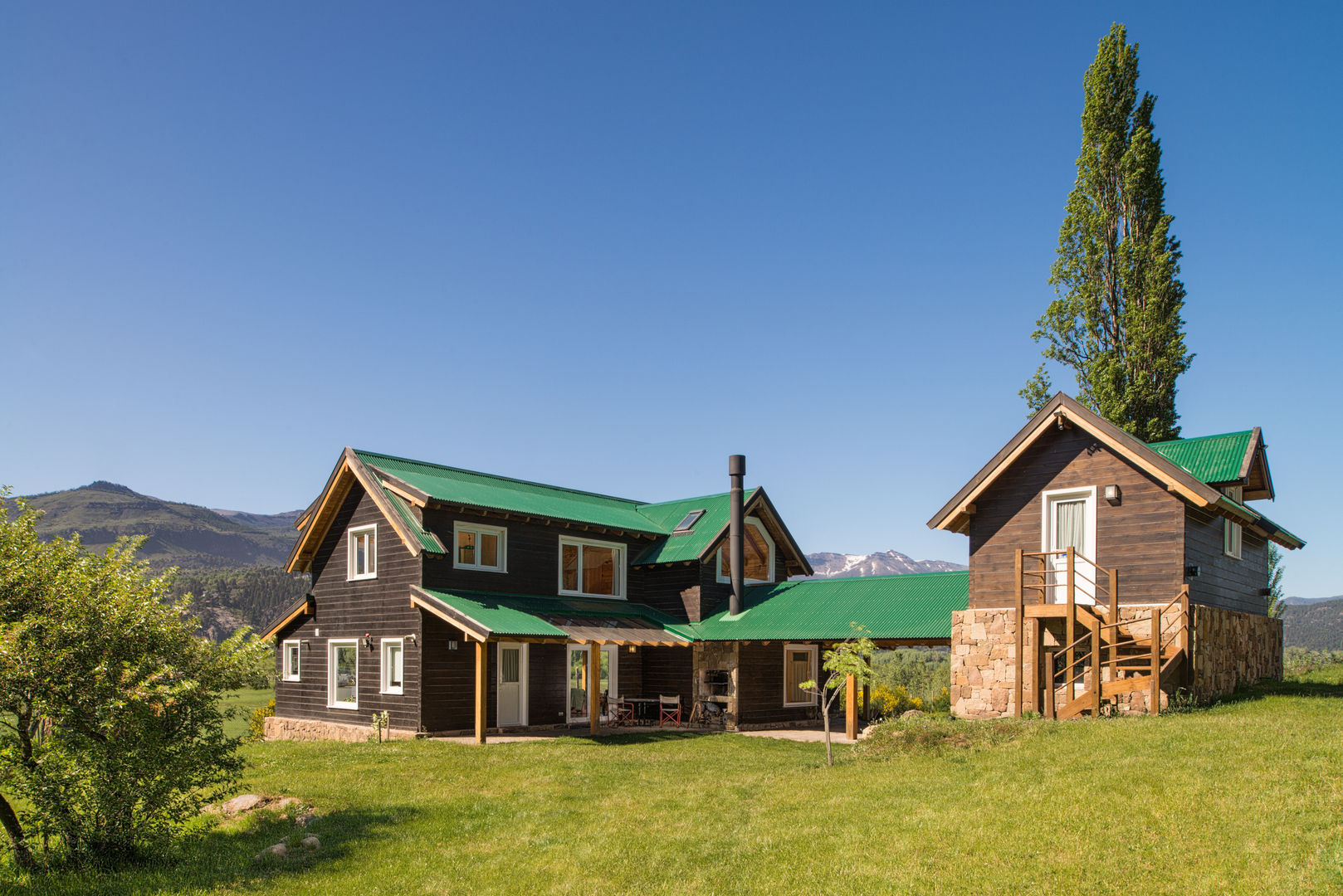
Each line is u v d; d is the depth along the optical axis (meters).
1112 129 26.52
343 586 25.17
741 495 27.31
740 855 10.22
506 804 13.33
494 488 27.16
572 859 10.46
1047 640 17.84
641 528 27.97
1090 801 10.28
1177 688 16.00
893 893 8.67
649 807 12.98
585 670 25.92
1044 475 18.53
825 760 16.28
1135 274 25.81
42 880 9.28
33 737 9.82
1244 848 8.59
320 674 25.66
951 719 17.64
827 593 25.53
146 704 9.86
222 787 13.45
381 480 24.00
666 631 25.47
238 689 11.14
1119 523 17.44
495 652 23.50
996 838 9.68
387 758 17.33
